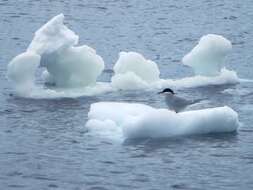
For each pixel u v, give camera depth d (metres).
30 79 111.69
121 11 189.88
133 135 92.38
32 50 113.06
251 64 135.62
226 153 88.88
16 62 110.75
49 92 111.31
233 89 116.38
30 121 99.31
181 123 94.00
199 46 122.19
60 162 85.94
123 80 115.38
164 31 165.62
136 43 152.62
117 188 79.38
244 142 92.38
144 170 83.94
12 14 180.38
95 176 82.25
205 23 175.88
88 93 112.44
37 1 197.25
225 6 197.75
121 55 119.00
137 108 97.19
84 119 100.19
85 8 192.62
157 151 89.25
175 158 87.31
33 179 81.50
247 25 174.12
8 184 80.25
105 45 150.50
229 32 165.62
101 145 90.62
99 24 172.62
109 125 95.00
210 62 121.38
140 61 118.69
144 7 195.50
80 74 115.94
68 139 92.69
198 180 81.56
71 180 81.25
